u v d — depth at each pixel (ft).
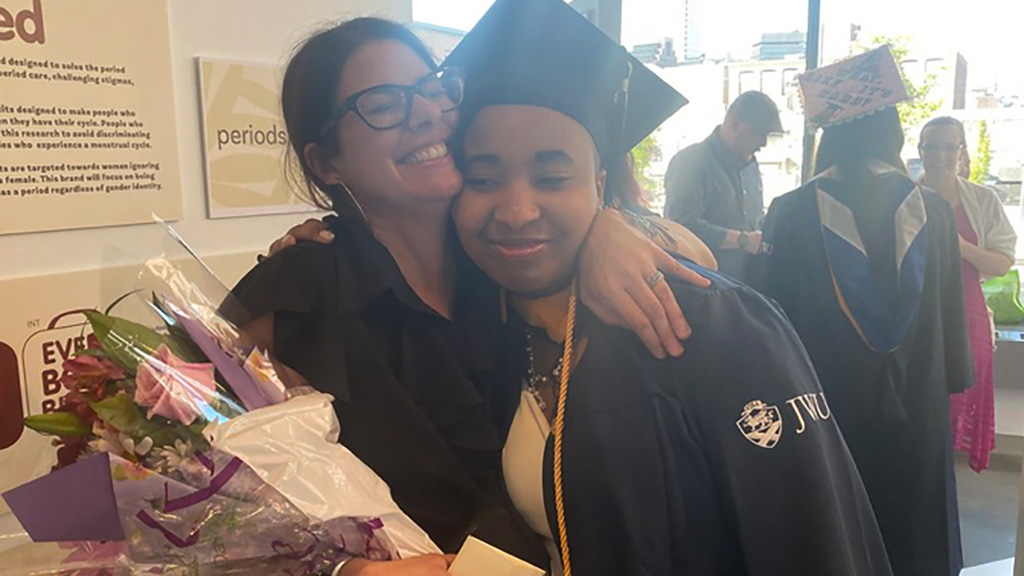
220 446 2.26
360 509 2.40
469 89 2.96
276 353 2.87
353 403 2.86
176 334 2.59
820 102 7.64
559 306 3.16
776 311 2.99
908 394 7.27
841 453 2.83
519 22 2.85
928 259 7.13
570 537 2.78
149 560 2.32
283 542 2.42
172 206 5.92
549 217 2.90
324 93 3.10
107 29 5.35
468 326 3.30
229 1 6.21
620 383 2.83
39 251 5.10
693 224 9.51
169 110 5.82
